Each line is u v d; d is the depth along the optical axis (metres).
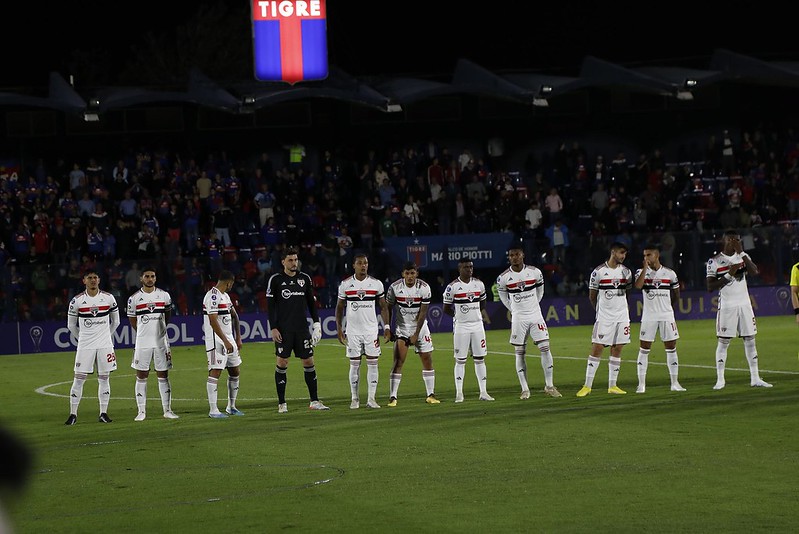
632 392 21.58
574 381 24.61
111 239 44.03
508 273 21.36
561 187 50.75
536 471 13.30
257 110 53.12
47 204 45.88
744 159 51.44
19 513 11.75
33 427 19.78
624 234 43.38
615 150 55.00
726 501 11.24
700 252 42.88
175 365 32.34
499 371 27.52
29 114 51.31
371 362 20.94
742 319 21.34
